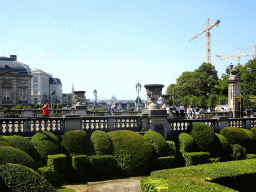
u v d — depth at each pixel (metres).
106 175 12.00
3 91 51.00
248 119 18.52
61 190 8.93
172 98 71.75
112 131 13.52
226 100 55.44
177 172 8.91
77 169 11.39
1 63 53.44
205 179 8.02
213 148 14.48
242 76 55.12
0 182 5.83
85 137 12.36
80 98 27.12
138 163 12.47
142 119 14.86
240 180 8.73
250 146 16.02
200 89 68.00
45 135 11.88
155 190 7.11
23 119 12.75
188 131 14.93
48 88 94.69
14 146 10.29
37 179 6.41
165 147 13.24
